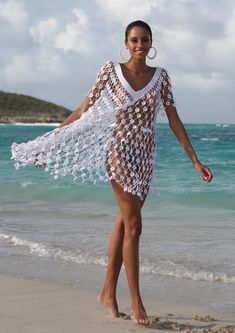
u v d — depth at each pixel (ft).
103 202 35.42
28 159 12.94
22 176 50.42
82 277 17.22
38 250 20.86
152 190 13.16
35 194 39.58
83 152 12.66
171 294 15.43
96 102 12.63
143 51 12.26
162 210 31.22
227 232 23.94
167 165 58.18
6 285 16.20
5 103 505.66
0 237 23.34
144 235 23.34
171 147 85.10
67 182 44.21
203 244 21.45
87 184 42.55
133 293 12.42
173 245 21.30
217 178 47.93
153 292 15.64
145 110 12.35
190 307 14.17
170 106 12.76
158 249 20.61
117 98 12.39
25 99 513.45
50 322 12.54
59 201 36.24
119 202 12.42
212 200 34.91
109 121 12.39
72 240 22.47
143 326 12.25
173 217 28.60
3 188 42.63
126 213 12.30
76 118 12.94
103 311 13.47
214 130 230.89
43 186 42.68
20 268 18.38
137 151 12.30
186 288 16.01
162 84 12.62
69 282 16.60
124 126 12.29
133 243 12.33
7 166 60.85
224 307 14.19
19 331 11.85
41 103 513.45
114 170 12.31
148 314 13.51
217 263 18.54
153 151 12.64
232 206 32.73
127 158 12.26
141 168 12.39
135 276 12.37
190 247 20.94
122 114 12.32
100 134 12.48
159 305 14.37
